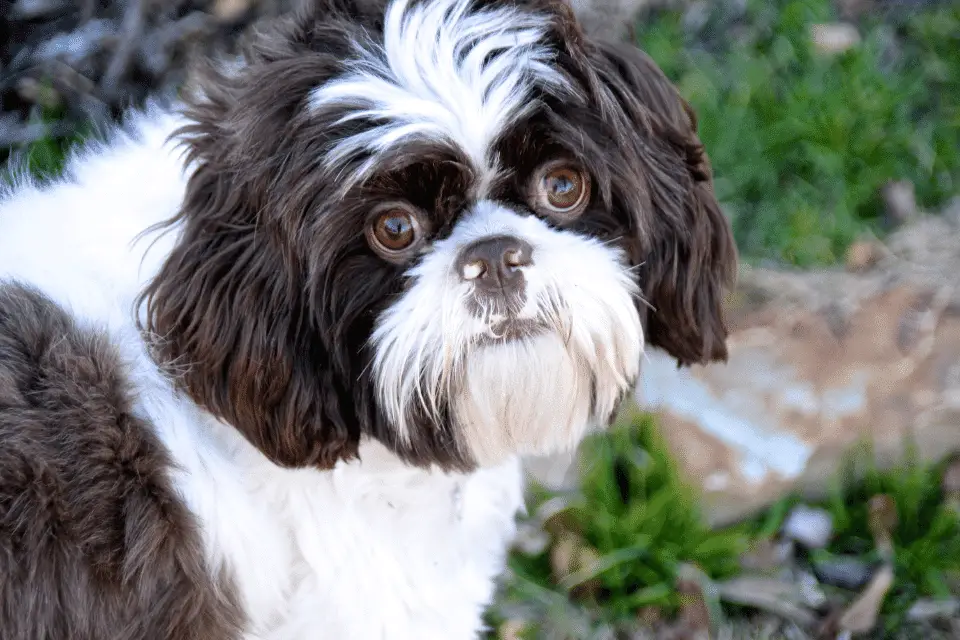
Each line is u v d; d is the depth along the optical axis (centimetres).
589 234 320
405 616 361
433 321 299
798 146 631
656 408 504
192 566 313
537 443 347
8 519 286
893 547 480
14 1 611
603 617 470
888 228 611
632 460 492
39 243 340
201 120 326
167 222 322
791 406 503
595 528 479
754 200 622
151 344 320
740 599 471
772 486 493
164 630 309
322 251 295
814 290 538
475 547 388
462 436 331
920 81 668
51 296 321
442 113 287
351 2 315
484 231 298
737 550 476
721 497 494
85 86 594
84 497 296
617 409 354
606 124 311
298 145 294
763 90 645
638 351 328
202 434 330
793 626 468
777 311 526
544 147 300
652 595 464
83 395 302
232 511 329
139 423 310
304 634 352
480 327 305
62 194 357
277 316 311
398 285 306
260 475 338
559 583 475
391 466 345
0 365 298
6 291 316
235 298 312
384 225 299
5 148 575
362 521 348
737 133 621
